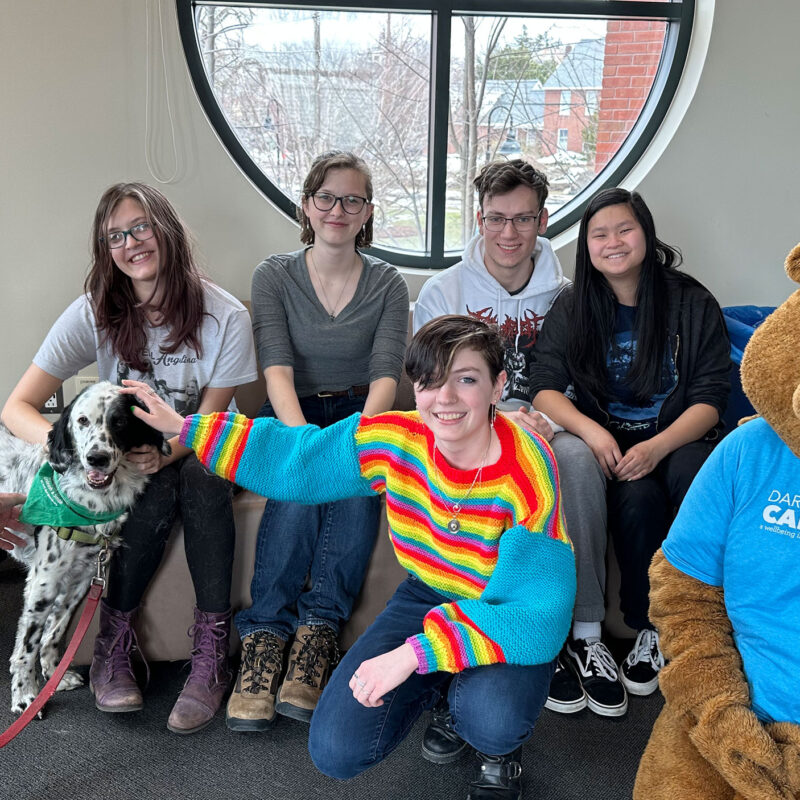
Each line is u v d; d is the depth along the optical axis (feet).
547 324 6.95
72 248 8.24
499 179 6.74
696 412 6.41
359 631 6.54
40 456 6.04
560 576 4.15
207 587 5.98
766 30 8.53
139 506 5.86
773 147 8.89
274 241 8.63
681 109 8.79
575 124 10.57
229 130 8.45
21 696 5.82
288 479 4.66
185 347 6.31
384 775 5.30
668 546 3.80
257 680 5.80
